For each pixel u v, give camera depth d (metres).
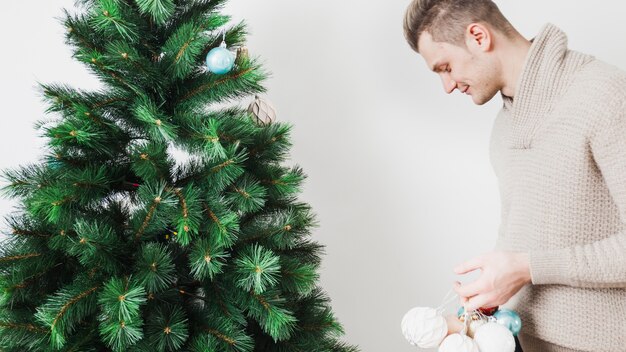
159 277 1.03
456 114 1.57
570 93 0.93
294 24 1.56
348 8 1.54
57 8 1.51
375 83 1.58
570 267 0.91
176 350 1.09
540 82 0.96
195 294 1.26
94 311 1.04
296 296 1.29
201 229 1.09
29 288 1.06
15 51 1.52
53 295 1.06
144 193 1.05
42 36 1.52
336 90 1.59
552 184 0.96
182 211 1.04
